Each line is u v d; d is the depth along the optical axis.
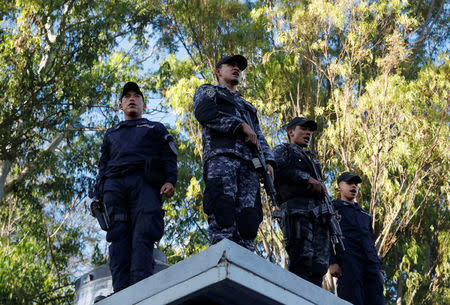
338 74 13.36
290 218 4.36
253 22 13.15
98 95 15.63
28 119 14.04
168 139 3.99
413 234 14.12
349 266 5.29
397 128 13.23
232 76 3.95
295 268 4.31
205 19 13.05
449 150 12.91
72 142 17.83
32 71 13.93
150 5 14.84
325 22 12.97
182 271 2.59
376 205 13.43
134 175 3.85
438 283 14.62
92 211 3.89
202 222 15.12
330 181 13.23
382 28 13.62
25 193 16.33
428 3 18.03
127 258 3.73
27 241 13.69
